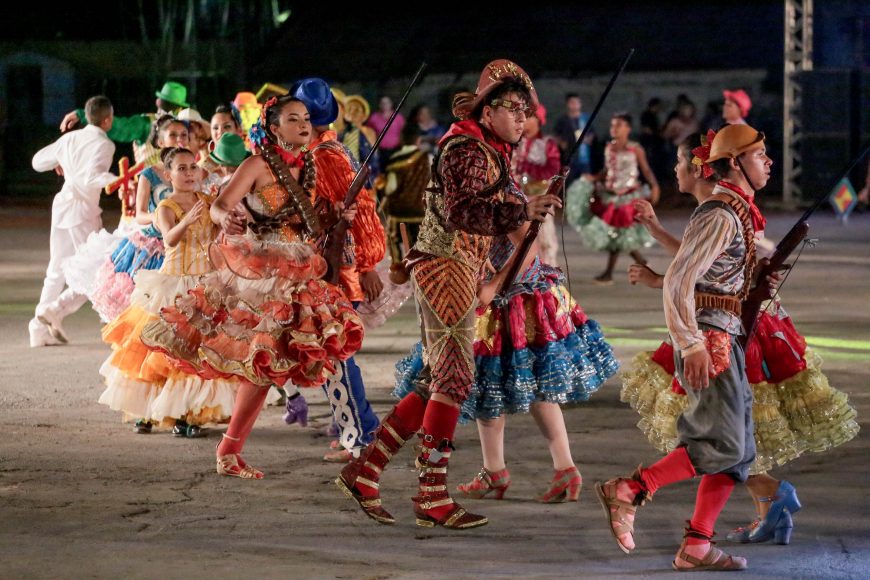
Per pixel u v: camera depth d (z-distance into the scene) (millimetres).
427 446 8062
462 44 45906
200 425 10773
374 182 15109
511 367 8438
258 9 48594
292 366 8797
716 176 7359
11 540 7816
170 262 10617
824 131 36375
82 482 9227
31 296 19359
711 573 7223
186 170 10633
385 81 45531
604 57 44312
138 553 7562
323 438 10703
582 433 10719
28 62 46375
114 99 47188
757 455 7434
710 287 7184
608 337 15391
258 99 12570
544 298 8500
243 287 8922
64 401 12094
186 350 9102
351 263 9398
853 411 7516
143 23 46969
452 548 7703
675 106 43781
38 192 43719
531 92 8109
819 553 7562
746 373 7371
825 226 31203
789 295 19031
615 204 20703
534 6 47062
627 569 7301
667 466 7207
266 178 8836
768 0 45062
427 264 8008
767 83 42812
